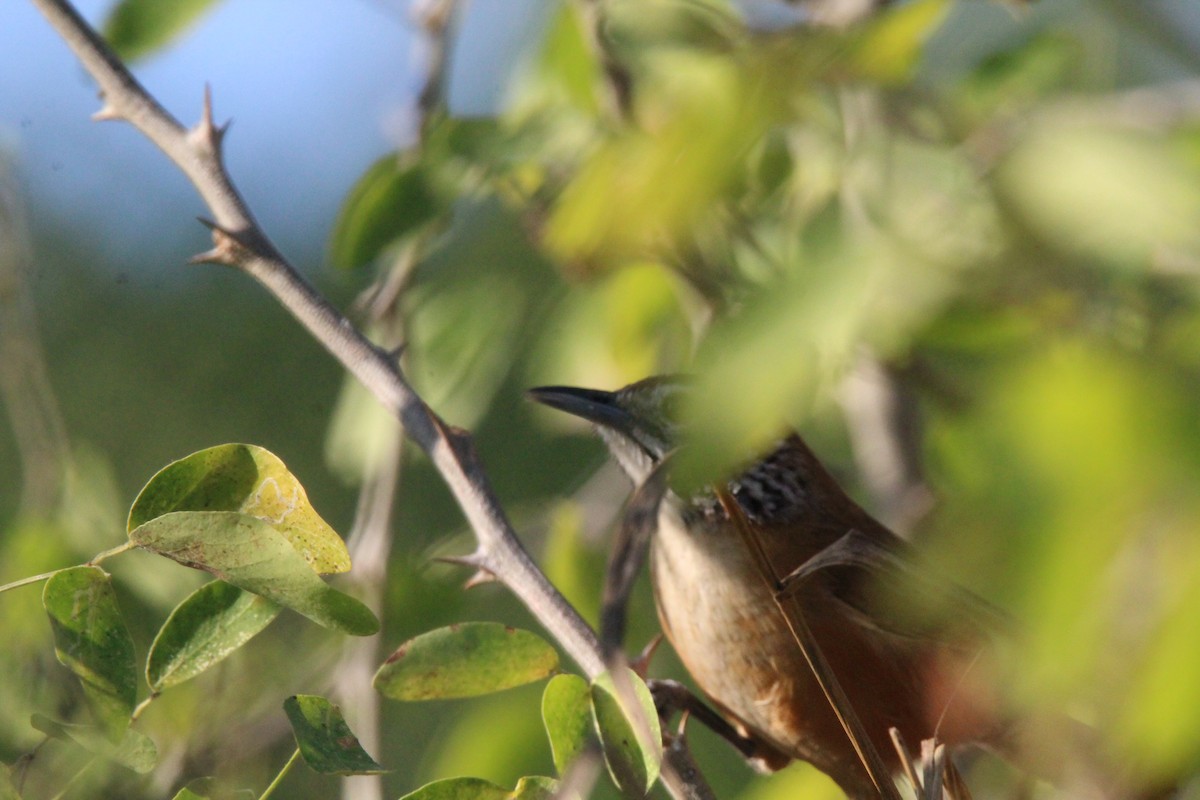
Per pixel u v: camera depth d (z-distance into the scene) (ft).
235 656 24.34
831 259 11.60
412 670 16.21
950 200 16.69
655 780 14.60
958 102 22.80
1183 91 19.86
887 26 15.20
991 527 10.23
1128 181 13.12
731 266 23.43
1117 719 11.00
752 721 25.34
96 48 19.69
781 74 15.46
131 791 17.74
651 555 26.20
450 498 39.09
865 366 26.86
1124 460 9.61
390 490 25.90
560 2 24.95
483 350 25.85
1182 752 10.29
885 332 15.40
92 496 24.63
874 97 20.34
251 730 23.82
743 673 24.75
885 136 18.76
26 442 25.31
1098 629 10.02
